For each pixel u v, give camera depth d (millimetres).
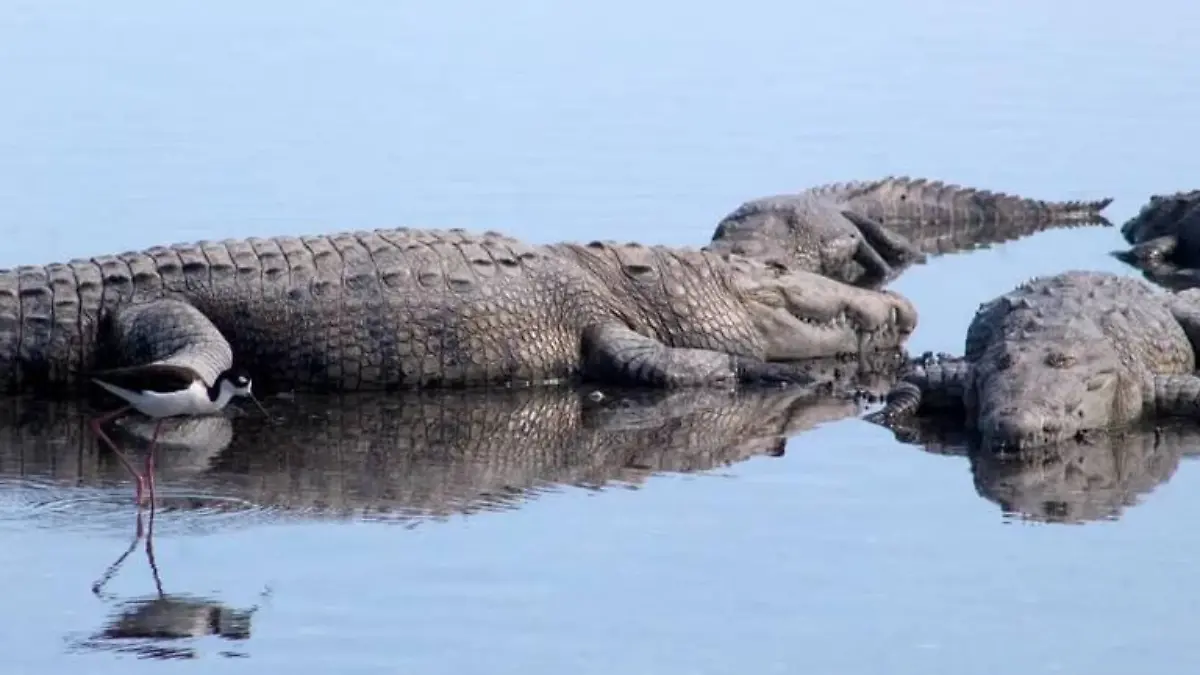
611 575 40906
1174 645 37375
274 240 56344
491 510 45250
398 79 98688
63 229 68938
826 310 60906
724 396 56219
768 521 44500
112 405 53781
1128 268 73750
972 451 50344
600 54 107062
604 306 58344
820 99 97938
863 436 51844
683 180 80812
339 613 38719
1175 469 48625
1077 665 36500
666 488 47094
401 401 55000
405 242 56938
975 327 57062
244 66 101062
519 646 37188
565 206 75438
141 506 45156
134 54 103625
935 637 37781
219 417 53000
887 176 83188
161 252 55375
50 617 38438
